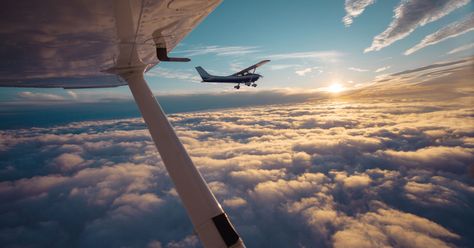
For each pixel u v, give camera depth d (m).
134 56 6.29
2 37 4.33
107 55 6.31
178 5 4.41
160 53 6.17
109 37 5.12
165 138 5.86
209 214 5.04
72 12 3.79
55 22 4.03
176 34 6.02
